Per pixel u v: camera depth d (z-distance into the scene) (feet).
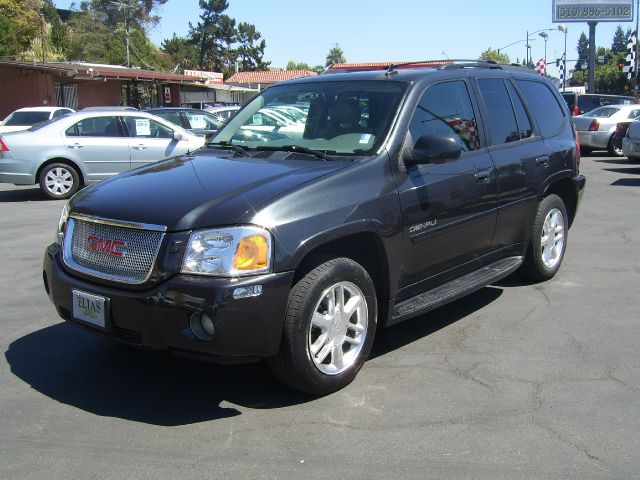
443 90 16.12
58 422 11.89
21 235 28.63
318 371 12.36
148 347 11.65
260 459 10.59
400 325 16.97
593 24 123.75
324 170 13.19
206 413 12.20
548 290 19.80
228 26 303.48
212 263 11.20
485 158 16.67
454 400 12.61
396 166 14.06
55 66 89.97
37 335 16.26
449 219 15.23
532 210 18.84
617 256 23.71
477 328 16.63
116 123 40.50
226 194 12.14
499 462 10.46
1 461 10.57
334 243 12.95
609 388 13.10
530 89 19.89
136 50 189.47
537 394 12.85
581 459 10.54
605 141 60.08
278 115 16.31
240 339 11.27
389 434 11.34
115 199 12.76
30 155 38.70
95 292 12.04
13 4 126.93
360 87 15.78
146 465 10.43
